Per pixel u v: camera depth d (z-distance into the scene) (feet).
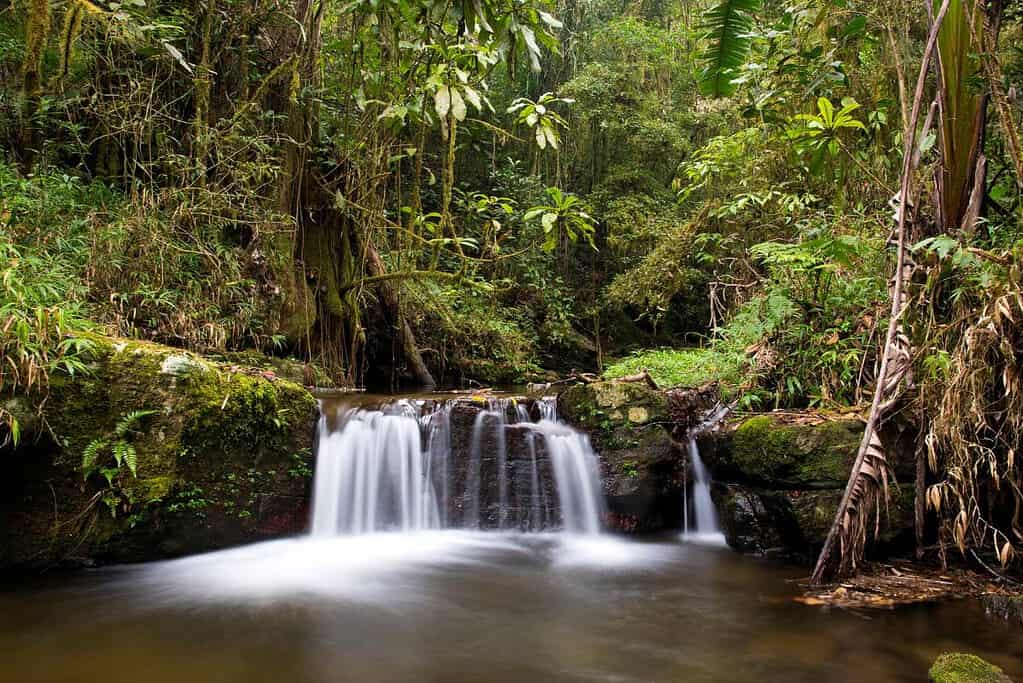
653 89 47.73
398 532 17.84
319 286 26.68
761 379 18.40
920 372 13.88
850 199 20.83
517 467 18.44
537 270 42.34
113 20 18.76
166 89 23.44
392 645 10.84
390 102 20.58
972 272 13.33
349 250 27.94
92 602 12.39
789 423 15.24
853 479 13.04
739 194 26.40
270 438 15.99
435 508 18.19
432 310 34.27
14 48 19.47
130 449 13.51
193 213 20.99
